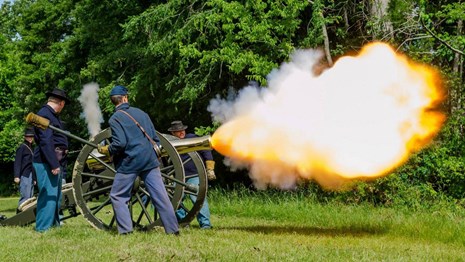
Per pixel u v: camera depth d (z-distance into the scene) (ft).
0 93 123.75
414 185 44.57
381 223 31.68
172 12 54.60
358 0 55.67
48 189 27.66
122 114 25.09
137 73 62.13
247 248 21.57
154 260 19.16
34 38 108.68
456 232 27.96
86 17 73.15
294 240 25.45
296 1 48.29
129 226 25.08
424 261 20.58
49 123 27.20
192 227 30.32
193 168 29.04
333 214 36.17
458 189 44.45
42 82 105.40
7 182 132.57
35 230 27.71
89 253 20.44
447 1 50.88
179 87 59.62
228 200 44.52
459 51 42.09
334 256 20.74
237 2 49.52
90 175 26.89
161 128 68.33
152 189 25.08
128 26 56.29
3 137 121.19
